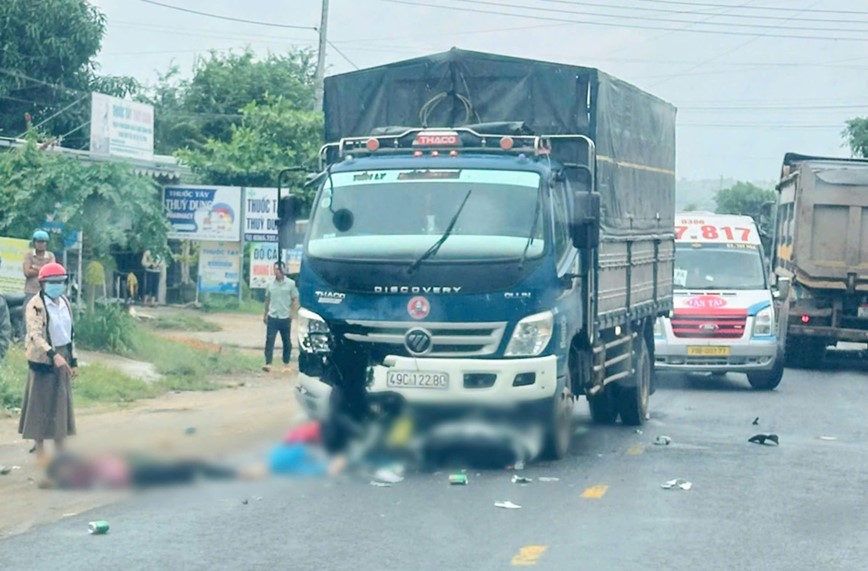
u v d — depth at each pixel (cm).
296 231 1383
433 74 1438
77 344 2112
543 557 862
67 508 1037
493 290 1191
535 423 1229
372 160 1284
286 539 916
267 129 3878
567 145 1369
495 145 1295
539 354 1198
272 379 2100
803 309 2672
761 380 2242
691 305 2188
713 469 1272
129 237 2342
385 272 1205
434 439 1254
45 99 4328
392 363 1198
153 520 984
